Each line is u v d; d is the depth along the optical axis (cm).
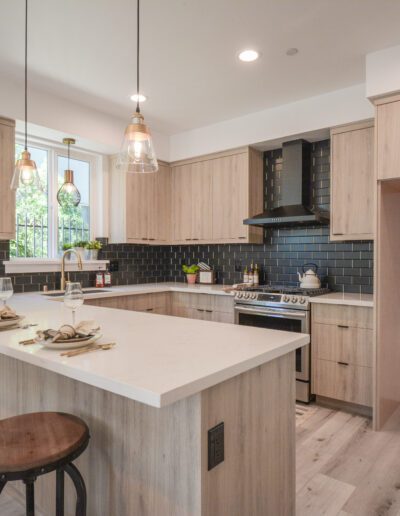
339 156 324
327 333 306
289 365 162
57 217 392
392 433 264
